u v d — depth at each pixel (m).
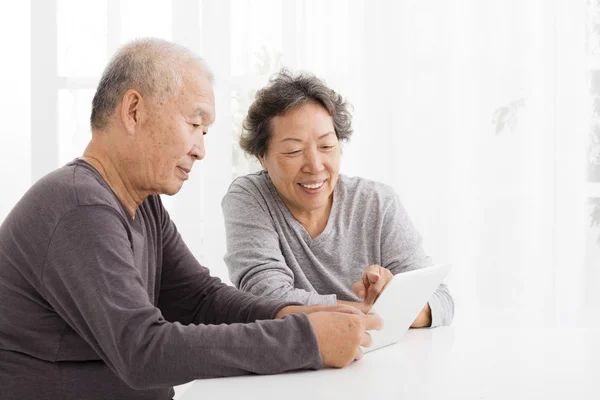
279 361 1.08
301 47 2.89
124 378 1.04
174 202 2.95
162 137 1.21
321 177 1.69
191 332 1.06
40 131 2.99
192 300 1.51
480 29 2.85
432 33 2.86
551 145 2.85
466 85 2.86
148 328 1.05
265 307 1.39
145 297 1.09
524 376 1.09
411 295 1.26
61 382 1.19
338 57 2.88
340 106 1.75
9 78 3.01
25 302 1.16
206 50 2.93
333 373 1.11
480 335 1.47
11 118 3.03
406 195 2.88
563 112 2.84
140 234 1.29
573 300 2.85
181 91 1.21
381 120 2.88
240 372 1.08
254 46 2.91
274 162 1.71
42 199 1.12
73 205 1.10
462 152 2.86
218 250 2.94
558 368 1.15
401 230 1.82
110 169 1.24
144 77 1.20
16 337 1.17
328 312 1.16
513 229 2.85
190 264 1.53
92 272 1.06
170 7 2.96
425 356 1.25
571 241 2.85
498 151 2.86
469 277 2.86
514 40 2.84
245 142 1.78
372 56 2.87
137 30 2.97
